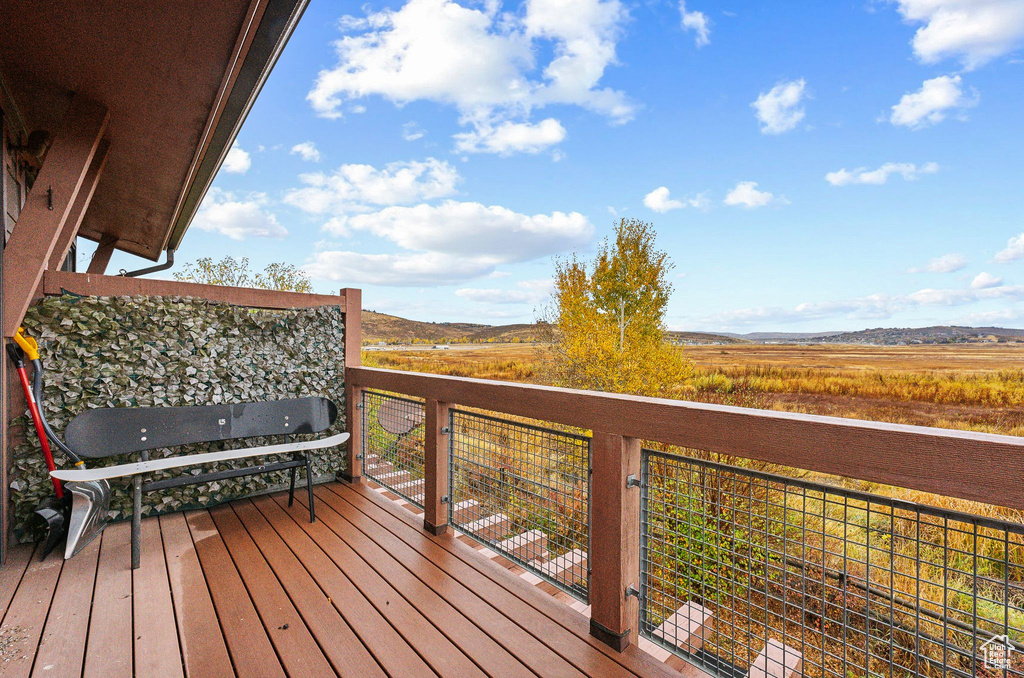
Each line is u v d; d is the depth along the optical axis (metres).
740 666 2.02
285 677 1.69
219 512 3.38
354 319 4.36
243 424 3.39
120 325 3.26
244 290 3.77
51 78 3.02
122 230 6.63
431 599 2.20
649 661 1.78
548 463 2.29
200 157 3.89
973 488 1.07
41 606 2.15
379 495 3.75
